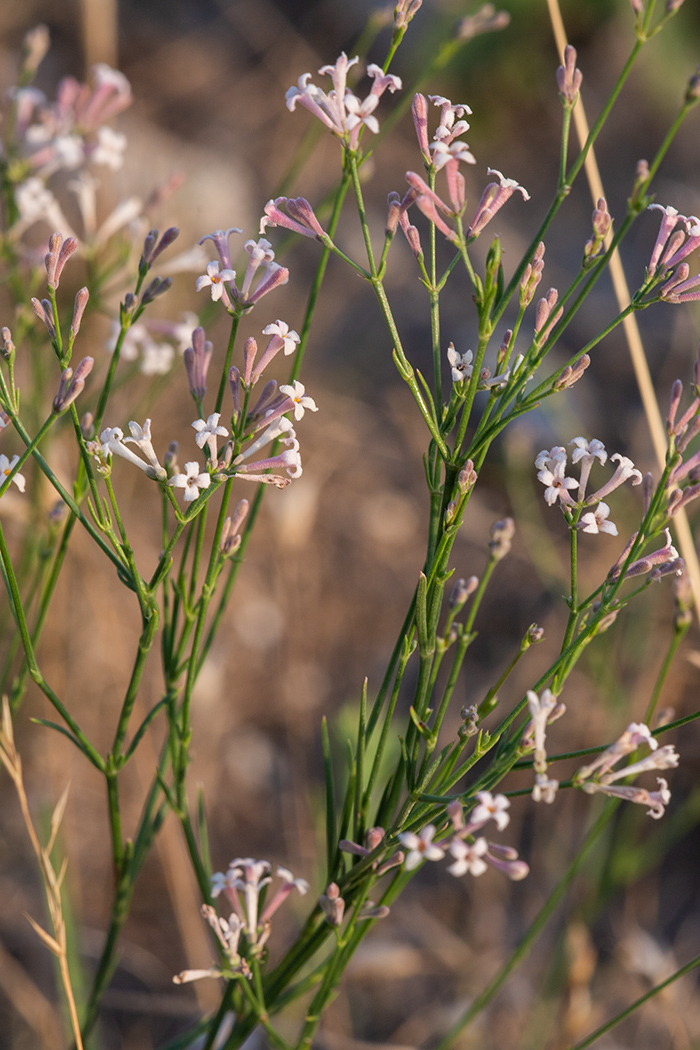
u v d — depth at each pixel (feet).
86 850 13.11
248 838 13.67
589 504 5.49
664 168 24.80
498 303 5.43
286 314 19.11
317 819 12.75
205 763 13.39
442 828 5.45
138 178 19.66
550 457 5.55
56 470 9.71
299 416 5.40
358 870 5.79
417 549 17.39
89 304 9.33
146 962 12.17
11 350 5.39
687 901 13.58
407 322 20.08
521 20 24.34
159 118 21.81
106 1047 11.52
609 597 5.51
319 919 6.68
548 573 15.17
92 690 13.41
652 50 25.34
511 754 5.34
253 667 15.21
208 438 5.30
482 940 12.92
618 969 12.12
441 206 5.39
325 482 17.46
